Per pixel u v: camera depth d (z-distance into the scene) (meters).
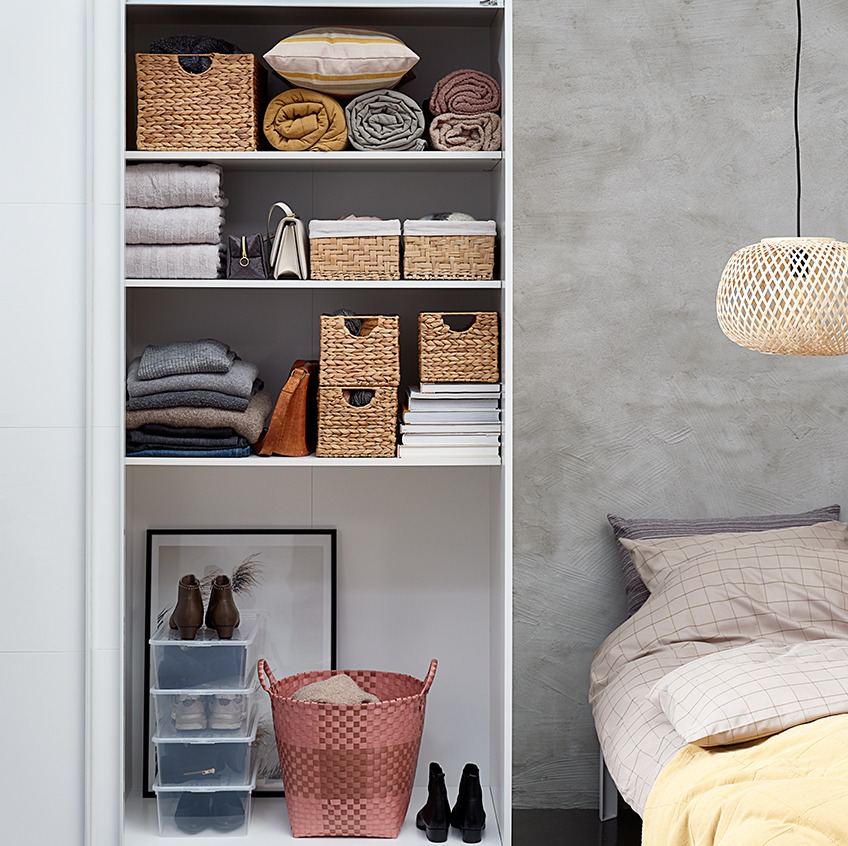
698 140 3.09
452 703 3.04
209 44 2.63
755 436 3.14
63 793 2.50
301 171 2.91
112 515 2.50
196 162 2.68
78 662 2.50
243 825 2.68
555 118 3.07
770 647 2.43
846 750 1.89
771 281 2.24
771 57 3.09
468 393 2.68
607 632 3.13
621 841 2.93
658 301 3.11
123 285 2.49
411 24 2.84
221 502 2.98
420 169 2.88
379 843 2.64
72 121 2.46
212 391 2.61
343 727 2.58
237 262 2.65
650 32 3.07
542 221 3.09
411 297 2.97
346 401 2.67
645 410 3.12
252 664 2.79
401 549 3.02
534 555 3.13
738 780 1.94
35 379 2.47
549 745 3.13
